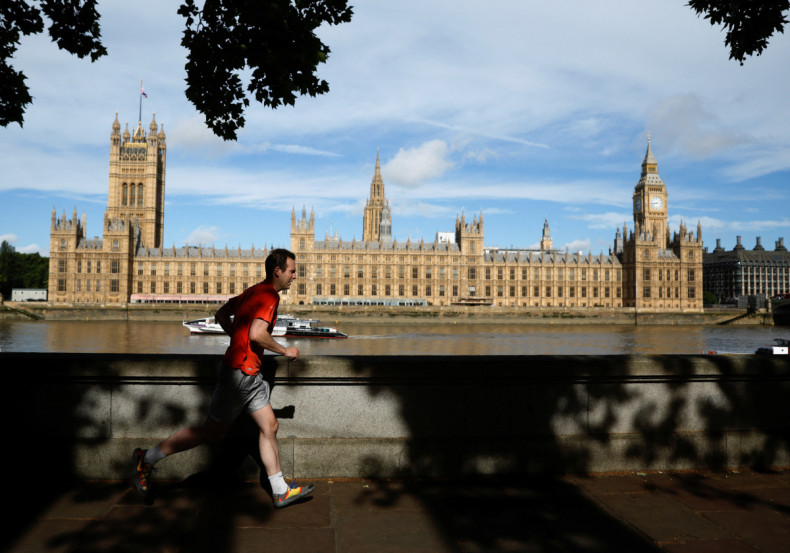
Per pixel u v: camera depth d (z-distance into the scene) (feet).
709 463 30.35
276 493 23.56
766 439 30.89
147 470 23.77
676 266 600.80
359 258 570.87
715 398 30.99
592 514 23.76
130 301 541.34
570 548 20.62
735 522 23.00
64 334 331.36
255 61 36.09
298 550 20.12
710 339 354.74
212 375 27.76
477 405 29.25
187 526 21.88
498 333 397.60
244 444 27.43
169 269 554.05
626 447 29.84
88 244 540.52
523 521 22.95
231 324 24.43
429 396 28.94
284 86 36.91
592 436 29.81
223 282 556.51
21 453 27.02
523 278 593.42
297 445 27.86
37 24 39.27
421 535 21.50
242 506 24.03
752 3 39.63
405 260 575.38
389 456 28.09
